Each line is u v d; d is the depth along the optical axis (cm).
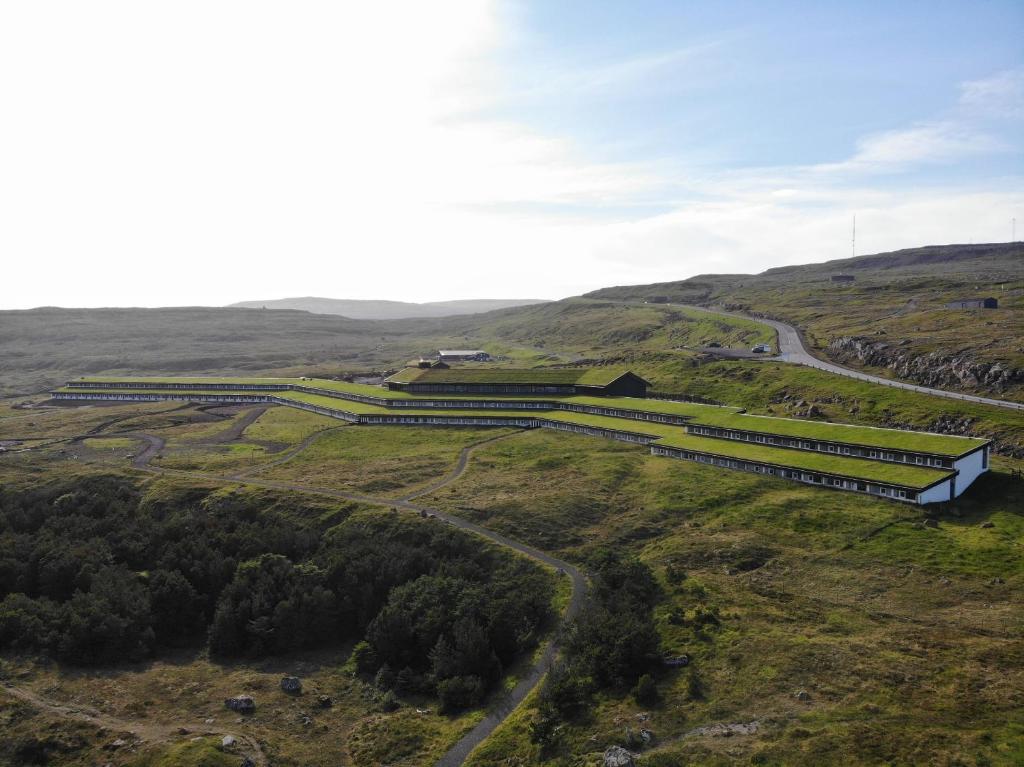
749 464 12462
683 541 9906
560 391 19925
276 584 9938
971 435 13050
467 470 14250
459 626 8406
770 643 7031
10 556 10606
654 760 5559
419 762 6606
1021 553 8425
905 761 5100
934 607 7525
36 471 14325
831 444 12150
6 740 6825
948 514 9838
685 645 7306
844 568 8625
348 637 9531
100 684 8175
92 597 9475
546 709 6769
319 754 6988
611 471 13238
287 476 14150
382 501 12369
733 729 5825
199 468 14900
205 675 8569
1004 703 5666
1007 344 16850
